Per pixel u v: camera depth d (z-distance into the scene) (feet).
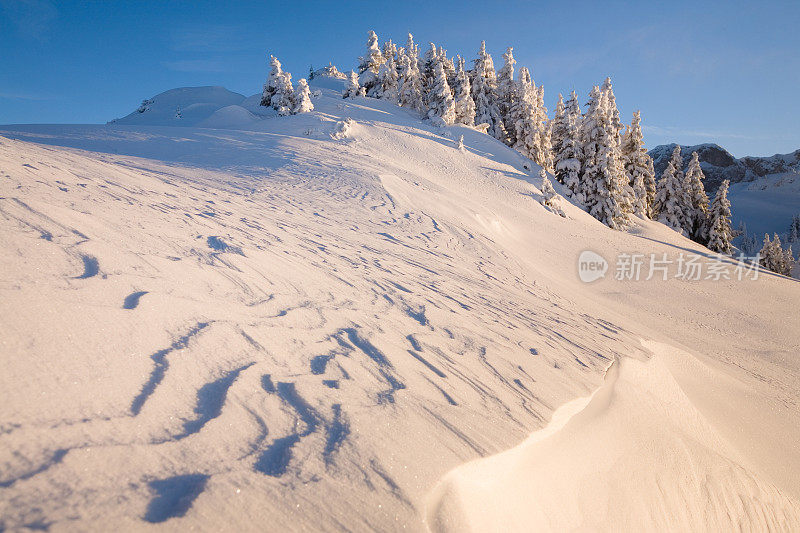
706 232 151.53
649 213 152.15
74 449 6.57
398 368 12.16
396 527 6.78
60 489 5.91
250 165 62.54
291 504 6.66
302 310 14.47
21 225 13.12
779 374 37.52
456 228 53.78
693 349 37.37
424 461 8.32
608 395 16.20
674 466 15.03
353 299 17.38
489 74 184.14
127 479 6.41
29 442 6.42
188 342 10.34
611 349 22.67
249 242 20.59
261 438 8.02
